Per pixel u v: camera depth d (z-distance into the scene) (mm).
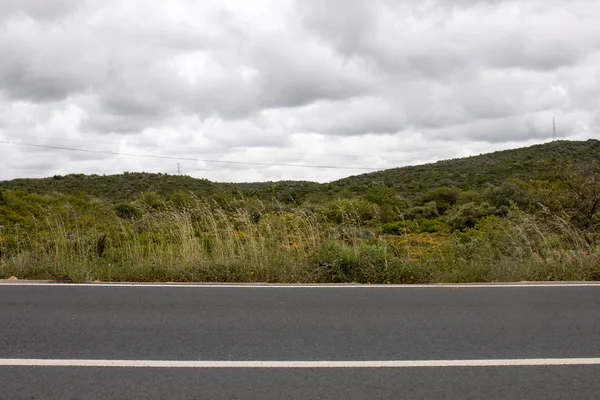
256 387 4297
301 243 10820
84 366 4754
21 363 4820
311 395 4141
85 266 9492
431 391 4238
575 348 5367
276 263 9758
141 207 13227
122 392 4176
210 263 9766
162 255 10336
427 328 6070
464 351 5250
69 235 11352
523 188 35812
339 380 4461
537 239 12344
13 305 7078
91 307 6980
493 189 35688
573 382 4449
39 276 9391
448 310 6934
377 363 4883
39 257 10109
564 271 9742
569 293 8117
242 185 63812
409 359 5000
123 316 6520
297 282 9258
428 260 10547
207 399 4055
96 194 51031
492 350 5289
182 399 4051
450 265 10047
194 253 10172
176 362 4875
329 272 9414
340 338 5660
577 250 10688
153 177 60188
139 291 8086
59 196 31078
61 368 4699
